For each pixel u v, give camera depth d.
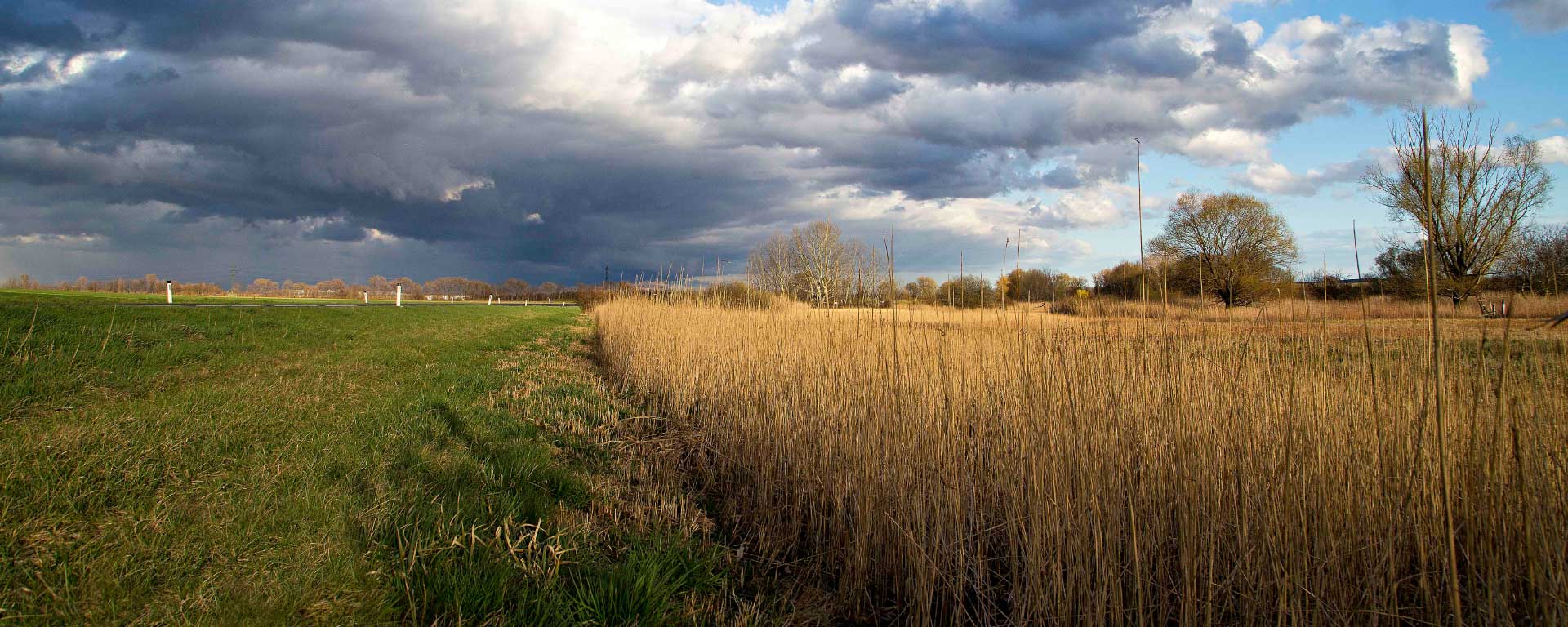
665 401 9.96
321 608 3.20
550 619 3.31
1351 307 4.77
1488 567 2.53
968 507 4.32
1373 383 3.26
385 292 77.81
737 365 8.05
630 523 5.01
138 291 36.38
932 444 4.34
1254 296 27.41
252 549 3.69
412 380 10.32
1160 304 4.31
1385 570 3.18
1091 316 4.67
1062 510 3.60
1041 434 3.69
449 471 5.41
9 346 7.87
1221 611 3.43
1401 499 3.20
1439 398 2.32
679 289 14.82
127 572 3.26
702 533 5.09
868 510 4.25
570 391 10.80
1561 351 3.33
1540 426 3.13
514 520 4.29
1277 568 3.12
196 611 3.05
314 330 15.09
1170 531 3.65
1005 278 5.22
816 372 6.15
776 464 6.04
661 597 3.66
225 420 6.23
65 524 3.67
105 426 5.52
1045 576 3.55
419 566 3.56
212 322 13.24
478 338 19.67
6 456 4.55
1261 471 3.44
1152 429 3.72
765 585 4.35
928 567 3.88
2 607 2.88
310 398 7.86
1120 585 3.29
